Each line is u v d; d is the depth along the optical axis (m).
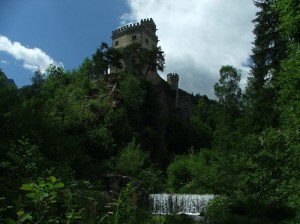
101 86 62.50
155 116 66.69
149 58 77.38
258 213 15.06
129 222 6.72
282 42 27.78
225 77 49.84
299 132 10.27
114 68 83.19
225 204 16.84
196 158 45.59
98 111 48.00
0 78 19.45
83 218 5.68
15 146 11.09
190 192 33.84
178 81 103.88
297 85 13.84
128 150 40.06
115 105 54.78
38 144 15.57
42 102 22.00
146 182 34.00
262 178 9.64
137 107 59.22
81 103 48.50
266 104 26.61
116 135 47.88
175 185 40.25
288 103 13.80
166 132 79.06
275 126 25.30
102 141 38.41
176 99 95.44
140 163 37.59
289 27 13.89
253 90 30.73
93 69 70.88
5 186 7.30
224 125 45.00
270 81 28.31
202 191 32.22
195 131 85.19
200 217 17.94
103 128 40.22
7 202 5.96
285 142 9.88
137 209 7.47
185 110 94.88
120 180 24.55
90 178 22.27
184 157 48.88
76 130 36.66
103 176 24.27
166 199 24.28
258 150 10.27
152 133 59.72
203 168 38.06
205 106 102.38
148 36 94.31
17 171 9.41
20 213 3.00
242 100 47.78
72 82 64.38
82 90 55.84
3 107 15.91
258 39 30.53
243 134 27.09
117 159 38.16
